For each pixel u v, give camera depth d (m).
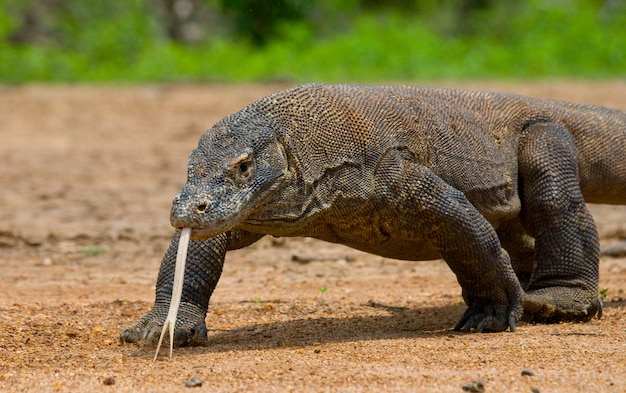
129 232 17.39
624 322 10.76
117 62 46.16
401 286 13.41
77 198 20.56
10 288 13.24
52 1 57.22
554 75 41.44
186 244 8.26
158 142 28.23
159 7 57.28
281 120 9.07
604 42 44.12
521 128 11.20
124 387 7.96
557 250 10.91
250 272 14.52
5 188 21.62
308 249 16.06
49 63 43.50
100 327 10.55
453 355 8.80
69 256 15.65
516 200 11.00
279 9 44.53
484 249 9.79
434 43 45.34
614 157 11.66
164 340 9.28
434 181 9.70
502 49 44.88
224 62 43.59
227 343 9.70
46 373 8.49
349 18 57.97
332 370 8.26
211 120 31.70
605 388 7.71
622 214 18.53
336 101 9.49
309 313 11.52
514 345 9.17
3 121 31.62
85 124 31.23
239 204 8.50
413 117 9.99
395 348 9.14
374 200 9.52
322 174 9.19
